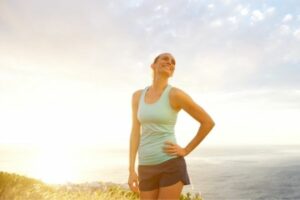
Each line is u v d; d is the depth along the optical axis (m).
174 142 3.83
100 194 8.30
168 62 3.97
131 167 4.14
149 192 3.84
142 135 3.95
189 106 3.81
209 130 3.86
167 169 3.73
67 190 8.12
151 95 3.99
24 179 8.31
